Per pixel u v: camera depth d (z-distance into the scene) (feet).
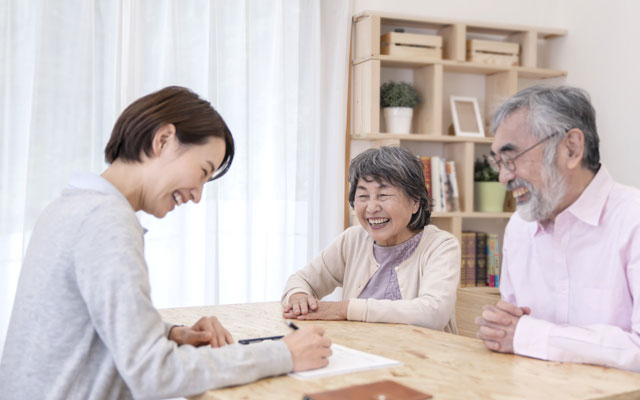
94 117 10.54
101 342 4.05
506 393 3.80
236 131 11.74
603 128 13.14
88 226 3.92
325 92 12.66
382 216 7.00
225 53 11.75
